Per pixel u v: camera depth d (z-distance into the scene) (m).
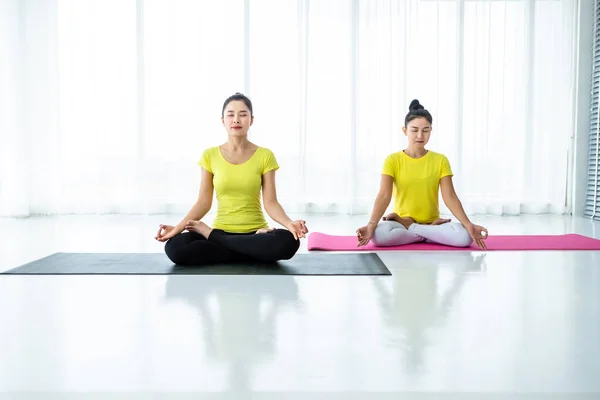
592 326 1.85
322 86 5.83
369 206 5.85
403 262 2.98
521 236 3.98
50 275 2.64
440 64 5.84
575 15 5.87
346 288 2.38
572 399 1.32
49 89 5.64
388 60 5.81
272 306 2.09
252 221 2.99
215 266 2.85
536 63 5.93
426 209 3.62
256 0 5.76
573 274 2.67
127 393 1.35
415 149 3.57
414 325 1.86
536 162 5.96
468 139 5.89
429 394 1.34
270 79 5.78
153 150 5.78
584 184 5.80
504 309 2.06
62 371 1.48
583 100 5.81
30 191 5.66
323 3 5.80
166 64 5.75
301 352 1.61
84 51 5.70
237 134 2.92
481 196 5.89
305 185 5.88
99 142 5.71
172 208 5.82
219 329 1.82
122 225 4.80
